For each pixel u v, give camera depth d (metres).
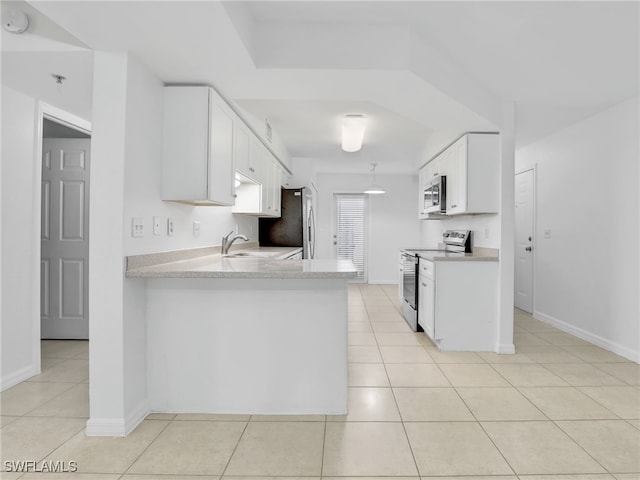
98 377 1.97
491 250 3.54
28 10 2.00
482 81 2.90
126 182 1.98
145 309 2.21
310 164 5.80
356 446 1.88
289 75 2.29
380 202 7.35
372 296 6.05
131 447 1.87
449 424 2.10
